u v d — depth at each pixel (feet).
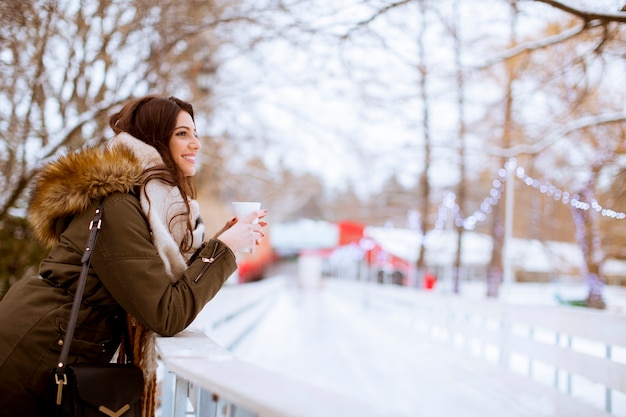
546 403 19.74
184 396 7.70
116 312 7.10
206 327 21.22
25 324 6.53
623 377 15.87
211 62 32.24
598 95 31.99
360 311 66.74
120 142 7.71
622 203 31.32
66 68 25.36
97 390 6.25
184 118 8.18
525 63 31.42
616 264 68.85
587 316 18.34
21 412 6.47
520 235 75.92
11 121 23.81
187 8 26.50
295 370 27.12
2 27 19.11
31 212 7.22
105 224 6.78
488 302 28.22
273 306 65.98
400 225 104.06
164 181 7.41
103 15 24.23
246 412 5.00
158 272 6.73
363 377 26.05
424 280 72.33
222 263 7.23
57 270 6.79
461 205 67.51
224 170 44.50
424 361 31.30
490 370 25.64
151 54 26.78
